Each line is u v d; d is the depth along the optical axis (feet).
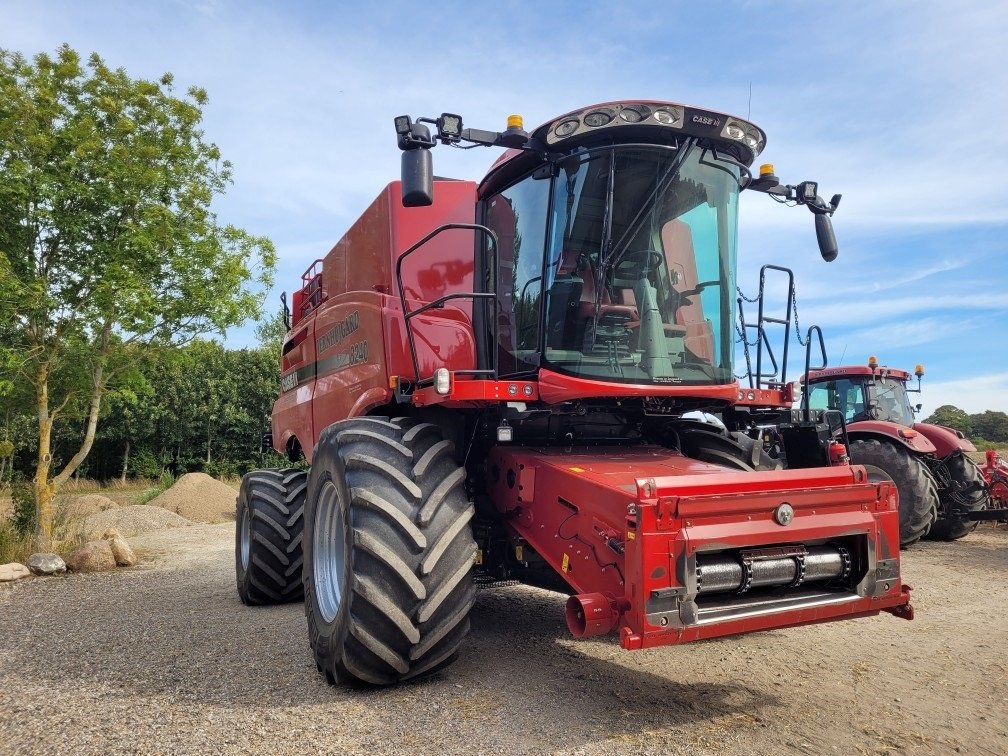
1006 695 12.59
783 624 10.79
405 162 12.44
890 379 36.42
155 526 44.91
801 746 10.30
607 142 13.30
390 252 16.51
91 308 29.12
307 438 21.44
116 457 101.19
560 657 14.51
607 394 13.06
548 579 15.06
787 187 16.07
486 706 11.67
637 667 13.88
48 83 29.71
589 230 13.39
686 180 13.84
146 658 15.14
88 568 28.37
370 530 11.93
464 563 12.24
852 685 13.03
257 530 20.47
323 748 10.19
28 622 19.04
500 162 14.88
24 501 31.76
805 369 15.92
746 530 10.53
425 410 14.84
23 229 28.89
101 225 30.09
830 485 11.44
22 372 29.66
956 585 22.27
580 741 10.30
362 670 12.01
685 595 10.06
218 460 101.40
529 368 14.06
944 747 10.41
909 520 28.73
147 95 32.14
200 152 33.68
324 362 20.34
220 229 33.42
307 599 14.37
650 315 13.50
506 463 14.29
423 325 15.40
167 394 98.73
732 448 16.61
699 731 10.74
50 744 10.63
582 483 11.99
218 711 11.80
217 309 31.86
